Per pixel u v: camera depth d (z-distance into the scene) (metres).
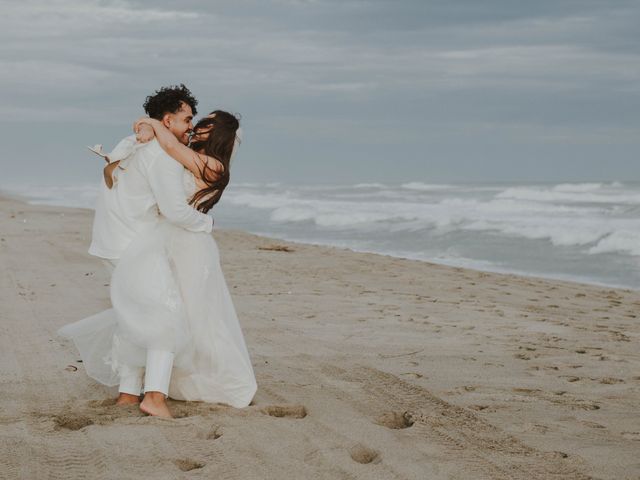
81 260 12.27
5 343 6.25
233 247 16.03
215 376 4.43
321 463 3.67
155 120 4.29
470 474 3.57
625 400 5.13
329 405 4.63
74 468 3.52
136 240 4.28
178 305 4.21
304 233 22.42
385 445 3.94
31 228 18.67
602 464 3.79
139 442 3.84
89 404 4.49
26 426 4.08
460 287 10.94
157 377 4.22
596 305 9.77
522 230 20.11
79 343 4.56
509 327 7.82
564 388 5.42
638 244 16.81
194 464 3.65
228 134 4.42
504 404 4.93
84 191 55.22
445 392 5.19
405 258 15.34
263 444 3.89
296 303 8.92
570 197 36.19
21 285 9.52
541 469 3.69
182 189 4.25
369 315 8.25
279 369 5.57
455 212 27.05
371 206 31.39
